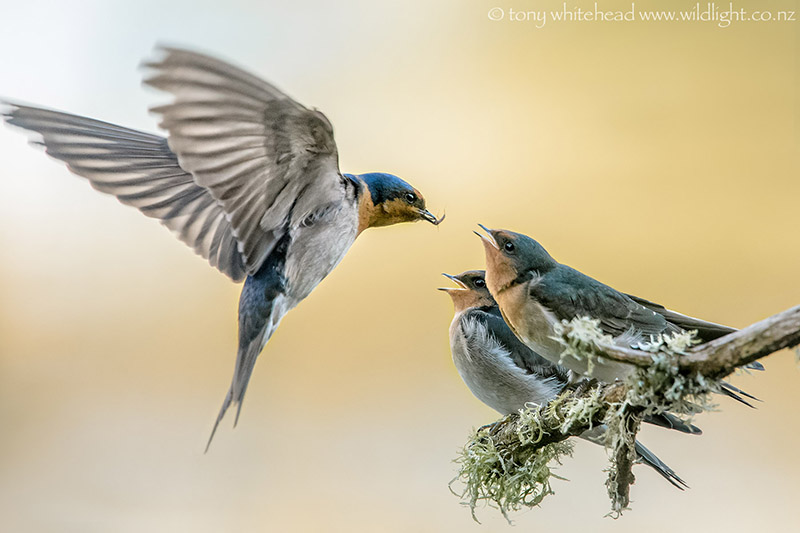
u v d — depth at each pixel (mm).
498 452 6746
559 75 15281
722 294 13898
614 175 14680
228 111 5613
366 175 7688
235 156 5895
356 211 7148
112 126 7480
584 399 6078
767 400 12727
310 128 5895
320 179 6375
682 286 13984
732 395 6121
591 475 12117
